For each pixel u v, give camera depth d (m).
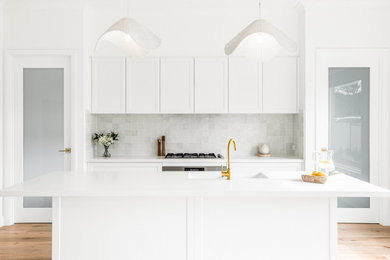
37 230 3.89
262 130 4.71
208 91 4.27
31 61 4.13
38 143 4.18
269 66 4.25
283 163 4.13
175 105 4.27
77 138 4.09
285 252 2.34
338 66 4.09
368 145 4.15
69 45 4.07
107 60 4.23
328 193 2.11
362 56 4.10
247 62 4.26
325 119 4.10
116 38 2.54
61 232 2.31
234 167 4.11
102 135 4.42
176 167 4.09
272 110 4.27
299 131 4.34
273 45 2.45
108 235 2.31
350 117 4.14
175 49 4.25
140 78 4.25
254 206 2.33
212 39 4.27
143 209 2.32
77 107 4.08
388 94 4.09
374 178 4.14
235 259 2.33
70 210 2.31
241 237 2.33
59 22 4.06
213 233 2.32
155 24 4.26
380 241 3.52
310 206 2.33
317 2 3.98
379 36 4.07
